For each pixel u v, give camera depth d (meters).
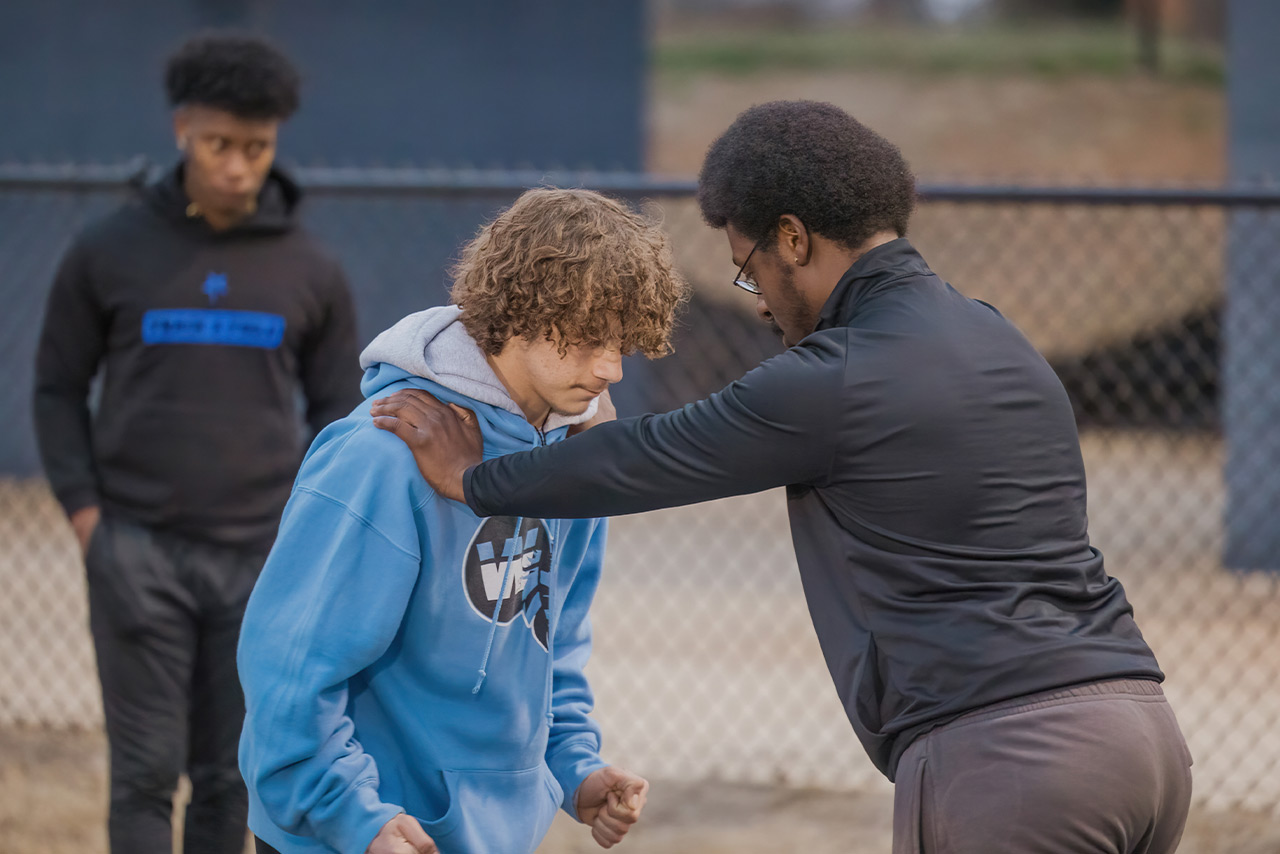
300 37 12.43
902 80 31.80
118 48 12.17
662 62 33.53
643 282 2.19
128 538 3.49
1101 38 32.84
